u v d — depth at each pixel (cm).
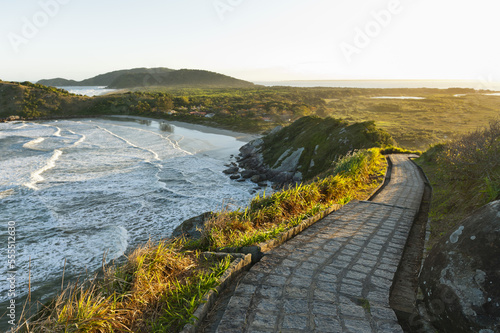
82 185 2828
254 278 317
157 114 11738
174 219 2100
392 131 8281
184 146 5634
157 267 327
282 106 13212
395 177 1420
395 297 313
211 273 309
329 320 243
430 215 670
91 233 1781
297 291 290
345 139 3781
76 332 227
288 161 4031
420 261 418
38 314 250
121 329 244
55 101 12712
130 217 2094
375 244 443
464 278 223
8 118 10481
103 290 284
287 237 470
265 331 227
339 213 674
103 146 5241
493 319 198
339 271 340
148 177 3269
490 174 559
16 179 2916
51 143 5416
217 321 252
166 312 256
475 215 254
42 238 1688
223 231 488
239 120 9875
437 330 238
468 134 873
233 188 3142
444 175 868
